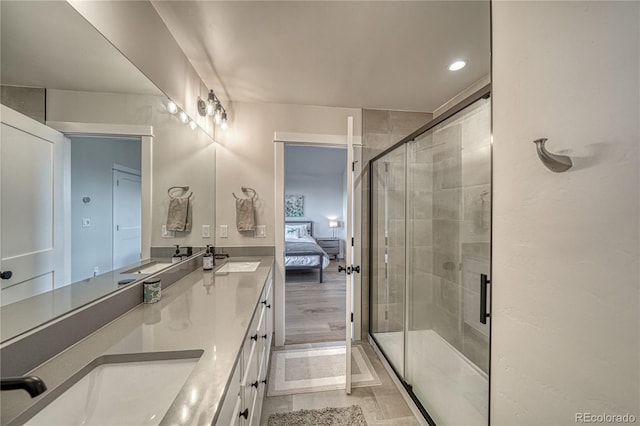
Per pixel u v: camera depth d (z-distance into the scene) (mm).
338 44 1711
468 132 1850
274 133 2594
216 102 2209
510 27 871
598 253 604
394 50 1774
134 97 1328
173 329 1025
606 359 590
